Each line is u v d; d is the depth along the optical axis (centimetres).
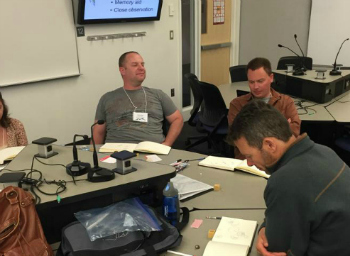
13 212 114
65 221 133
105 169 143
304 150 108
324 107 309
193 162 207
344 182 104
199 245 130
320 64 518
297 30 529
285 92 358
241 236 132
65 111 385
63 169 150
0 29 316
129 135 259
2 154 204
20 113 348
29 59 342
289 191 103
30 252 110
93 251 116
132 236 124
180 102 512
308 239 105
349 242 103
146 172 146
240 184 178
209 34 545
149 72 457
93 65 398
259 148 111
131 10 406
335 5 482
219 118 337
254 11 564
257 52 581
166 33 466
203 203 161
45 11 344
